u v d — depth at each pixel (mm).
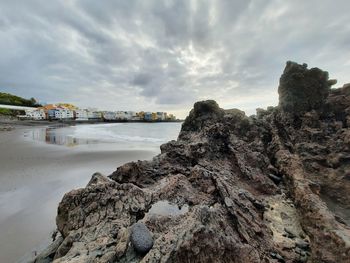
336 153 11047
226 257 5559
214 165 12398
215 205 8438
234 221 7656
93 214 7117
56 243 7488
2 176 16609
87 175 16969
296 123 14133
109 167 19656
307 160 11539
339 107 13328
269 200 10164
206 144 13438
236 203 8547
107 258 5234
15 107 135625
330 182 10367
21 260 7129
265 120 16703
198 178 10656
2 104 137125
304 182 9562
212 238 5434
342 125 12656
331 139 12016
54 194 12906
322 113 13625
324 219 7043
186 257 4934
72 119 154500
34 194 12914
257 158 12641
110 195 7695
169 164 12953
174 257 4770
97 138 47812
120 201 7730
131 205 7805
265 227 8008
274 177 11773
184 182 10391
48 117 139625
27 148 30656
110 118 183500
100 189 7734
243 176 11688
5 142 37219
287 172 11086
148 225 6473
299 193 8922
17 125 86625
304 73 14289
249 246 6145
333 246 6246
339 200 9891
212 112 17219
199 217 5844
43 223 9523
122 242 5691
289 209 9430
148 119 196625
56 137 47938
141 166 12508
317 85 14023
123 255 5359
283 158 12023
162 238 5391
